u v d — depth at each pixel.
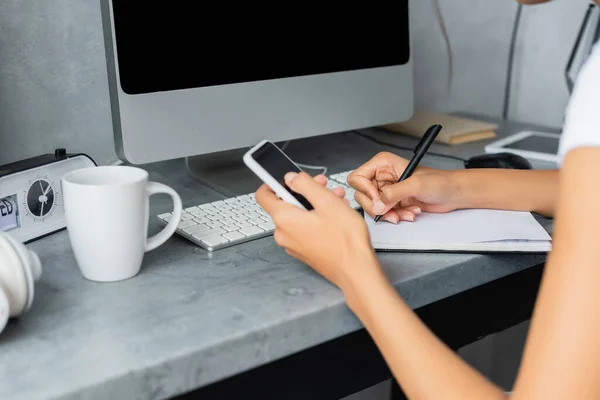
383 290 0.63
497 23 1.62
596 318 0.49
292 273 0.77
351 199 0.95
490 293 0.89
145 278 0.75
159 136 0.95
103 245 0.72
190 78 0.96
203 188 1.07
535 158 1.23
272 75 1.04
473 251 0.81
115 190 0.70
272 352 0.66
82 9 1.10
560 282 0.51
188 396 0.65
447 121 1.42
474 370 0.59
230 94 1.00
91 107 1.15
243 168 1.15
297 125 1.09
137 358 0.59
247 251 0.83
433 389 0.57
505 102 1.65
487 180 0.91
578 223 0.50
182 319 0.66
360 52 1.15
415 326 0.60
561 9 1.52
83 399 0.56
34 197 0.84
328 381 0.76
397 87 1.21
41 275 0.74
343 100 1.14
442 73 1.61
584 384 0.49
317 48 1.09
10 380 0.56
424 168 0.94
